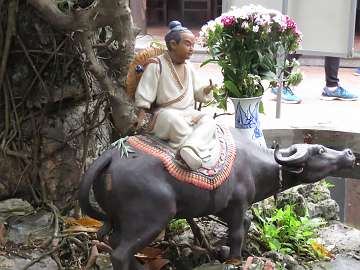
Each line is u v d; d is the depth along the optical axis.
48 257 2.48
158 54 2.21
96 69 2.57
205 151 2.17
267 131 4.27
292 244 2.73
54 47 2.79
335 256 2.69
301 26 4.62
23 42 2.81
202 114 2.23
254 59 2.90
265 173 2.41
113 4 2.40
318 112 5.18
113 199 2.13
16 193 2.91
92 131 2.96
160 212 2.11
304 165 2.43
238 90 2.90
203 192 2.18
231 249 2.40
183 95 2.19
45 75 2.85
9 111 2.85
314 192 3.20
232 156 2.29
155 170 2.12
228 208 2.35
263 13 2.80
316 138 4.32
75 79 2.89
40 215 2.78
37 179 2.90
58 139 2.88
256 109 2.96
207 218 2.84
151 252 2.54
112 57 2.76
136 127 2.37
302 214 3.00
